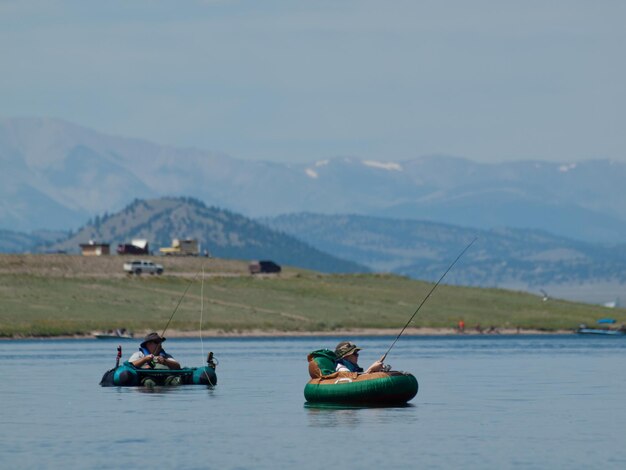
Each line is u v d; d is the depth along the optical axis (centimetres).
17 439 12850
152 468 10988
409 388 15850
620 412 15388
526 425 13925
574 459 11425
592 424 14062
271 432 13288
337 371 16188
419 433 13188
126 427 13838
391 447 12175
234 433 13238
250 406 16088
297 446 12256
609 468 10931
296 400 17025
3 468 11006
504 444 12381
